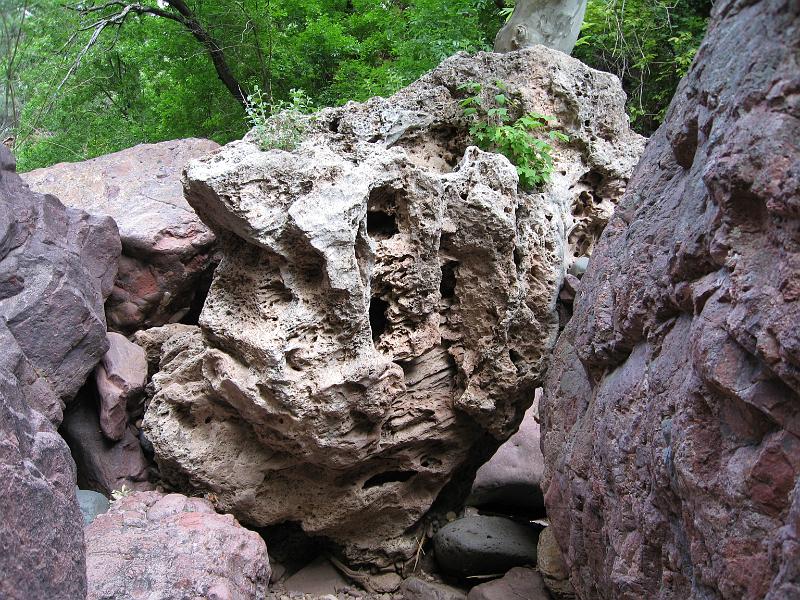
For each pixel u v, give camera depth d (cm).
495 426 519
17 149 937
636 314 336
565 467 400
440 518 574
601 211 571
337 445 454
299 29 1120
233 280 451
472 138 546
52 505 253
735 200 251
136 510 442
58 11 860
